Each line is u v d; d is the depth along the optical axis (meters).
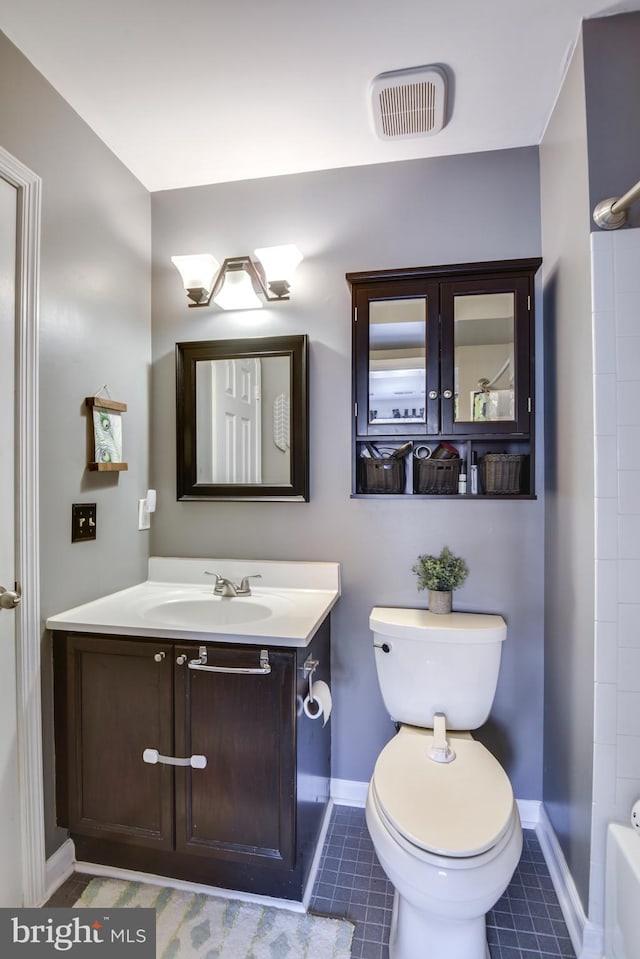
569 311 1.43
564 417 1.48
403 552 1.80
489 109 1.55
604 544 1.22
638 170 1.23
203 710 1.37
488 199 1.76
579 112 1.30
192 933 1.30
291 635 1.32
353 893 1.44
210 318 1.95
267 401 1.88
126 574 1.83
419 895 1.07
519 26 1.26
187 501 1.95
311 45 1.32
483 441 1.71
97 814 1.45
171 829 1.40
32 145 1.38
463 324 1.62
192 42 1.31
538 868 1.55
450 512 1.77
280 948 1.26
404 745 1.45
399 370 1.67
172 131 1.65
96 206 1.66
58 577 1.49
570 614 1.43
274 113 1.57
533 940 1.30
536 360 1.71
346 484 1.84
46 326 1.43
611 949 1.17
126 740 1.42
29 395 1.37
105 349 1.70
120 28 1.26
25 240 1.36
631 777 1.21
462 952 1.14
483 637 1.55
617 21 1.24
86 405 1.61
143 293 1.93
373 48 1.33
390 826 1.15
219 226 1.95
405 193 1.81
